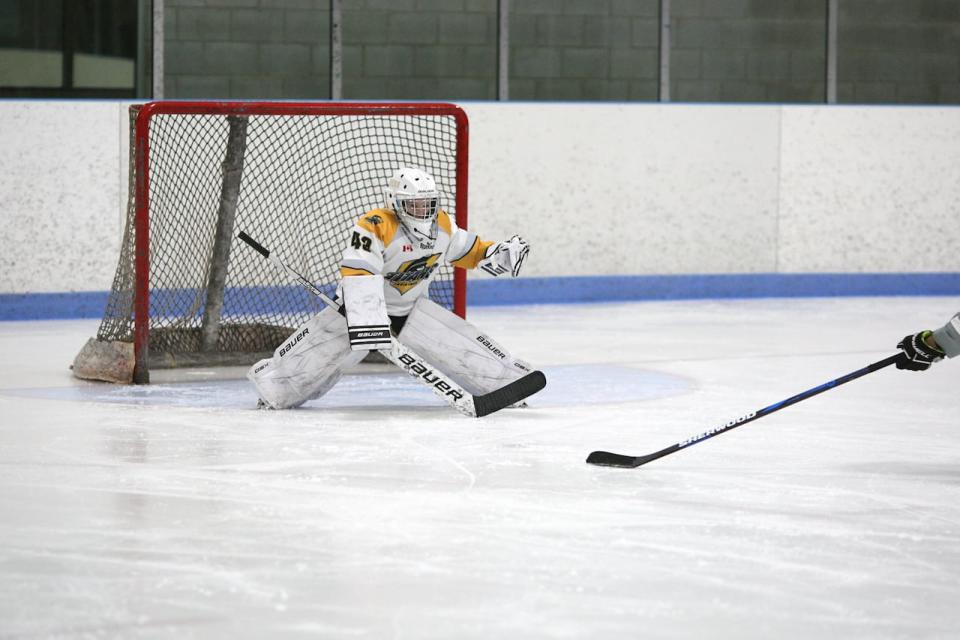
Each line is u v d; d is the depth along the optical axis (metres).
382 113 20.36
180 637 8.46
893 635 8.66
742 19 35.16
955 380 19.14
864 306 29.14
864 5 35.62
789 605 9.22
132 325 19.19
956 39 36.19
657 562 10.16
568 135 28.89
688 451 14.21
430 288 22.73
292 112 19.83
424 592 9.38
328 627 8.66
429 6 33.16
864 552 10.48
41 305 25.52
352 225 25.59
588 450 14.23
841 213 30.94
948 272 31.64
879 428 15.60
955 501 12.15
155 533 10.84
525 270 28.86
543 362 20.77
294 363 16.50
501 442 14.62
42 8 29.97
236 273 24.38
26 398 17.33
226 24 31.59
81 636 8.47
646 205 29.62
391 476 12.92
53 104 25.19
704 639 8.55
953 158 31.42
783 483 12.78
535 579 9.70
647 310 27.98
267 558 10.17
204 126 22.50
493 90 33.84
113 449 14.12
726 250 30.31
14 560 10.09
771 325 25.69
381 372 19.91
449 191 22.22
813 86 35.72
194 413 16.33
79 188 25.52
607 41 34.44
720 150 30.02
